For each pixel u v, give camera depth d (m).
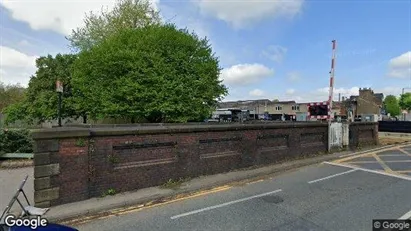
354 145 15.87
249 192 7.35
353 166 10.66
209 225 5.15
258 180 8.71
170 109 15.23
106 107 15.91
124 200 6.46
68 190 6.29
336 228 4.90
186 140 8.48
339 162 11.57
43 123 28.05
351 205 6.12
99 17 28.38
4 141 11.27
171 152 8.17
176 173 8.21
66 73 24.16
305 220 5.31
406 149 15.63
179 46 16.75
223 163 9.45
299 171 9.98
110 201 6.38
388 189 7.36
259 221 5.30
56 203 6.13
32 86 25.36
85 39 28.27
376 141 17.84
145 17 27.45
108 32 27.25
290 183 8.23
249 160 10.30
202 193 7.32
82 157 6.51
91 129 6.75
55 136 6.13
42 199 5.97
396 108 84.44
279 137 11.67
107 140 6.91
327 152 13.98
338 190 7.36
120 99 15.80
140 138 7.48
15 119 25.64
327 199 6.60
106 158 6.88
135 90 15.16
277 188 7.70
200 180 8.34
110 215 5.80
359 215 5.50
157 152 7.87
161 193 7.04
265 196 6.95
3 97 36.62
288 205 6.22
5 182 7.97
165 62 16.14
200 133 8.84
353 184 7.95
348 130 15.38
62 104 23.00
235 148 9.91
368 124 17.14
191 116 16.38
